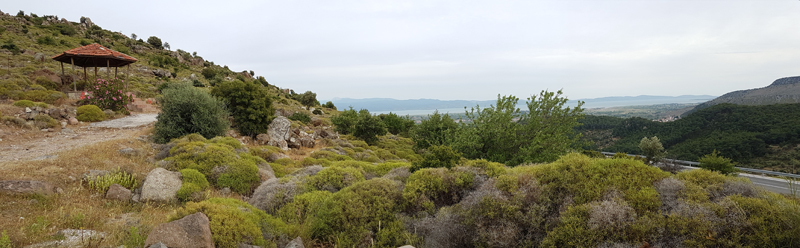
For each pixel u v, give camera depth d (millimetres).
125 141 12891
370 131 29984
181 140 13648
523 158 16141
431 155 9422
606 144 56312
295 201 8133
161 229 4699
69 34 72562
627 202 5680
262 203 8547
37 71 30266
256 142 19922
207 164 10844
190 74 69188
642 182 6219
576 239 5422
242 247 5332
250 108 20047
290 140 21625
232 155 11852
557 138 16719
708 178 6184
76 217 5973
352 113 34375
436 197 7797
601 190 6172
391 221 7047
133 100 27062
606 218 5383
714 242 4883
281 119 22250
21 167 8070
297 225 7035
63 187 7688
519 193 6602
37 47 54219
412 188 7727
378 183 7961
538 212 6246
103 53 25844
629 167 6648
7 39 53312
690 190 5840
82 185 8070
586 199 6137
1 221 5453
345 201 7254
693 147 44125
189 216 5086
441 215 6824
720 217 5102
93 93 22641
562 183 6664
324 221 6961
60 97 22625
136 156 11398
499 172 8352
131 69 55250
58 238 5098
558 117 17766
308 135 24641
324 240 6801
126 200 7898
